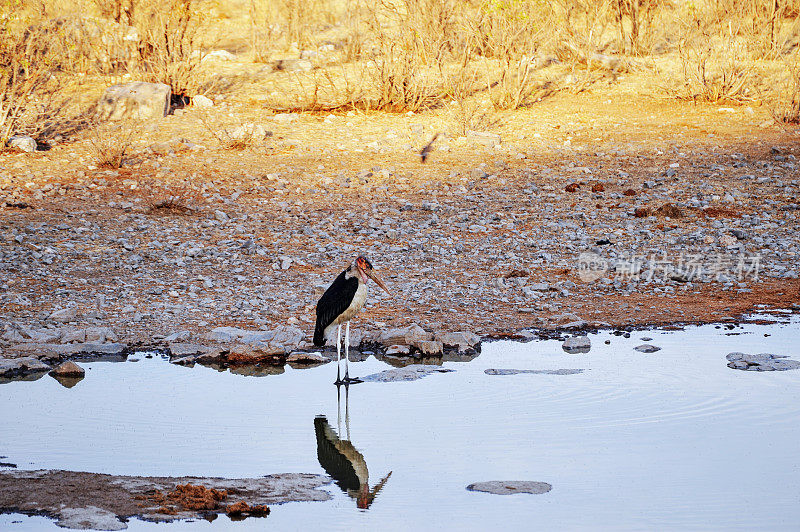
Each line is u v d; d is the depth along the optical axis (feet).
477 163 76.02
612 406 34.09
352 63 104.94
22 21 86.12
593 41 110.22
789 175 71.51
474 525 24.34
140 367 39.58
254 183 69.51
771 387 36.27
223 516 24.73
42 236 57.06
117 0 100.99
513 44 94.48
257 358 40.78
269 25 118.93
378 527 24.25
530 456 29.32
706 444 30.35
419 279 52.39
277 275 52.47
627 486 27.04
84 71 96.53
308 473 27.96
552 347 42.55
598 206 65.82
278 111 88.89
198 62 99.40
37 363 38.99
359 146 79.77
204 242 57.62
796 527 24.23
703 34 100.99
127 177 69.31
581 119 89.20
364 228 60.75
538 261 55.57
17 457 28.66
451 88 92.68
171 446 30.04
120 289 49.55
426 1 95.20
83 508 24.66
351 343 43.45
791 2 109.29
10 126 74.59
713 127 85.97
